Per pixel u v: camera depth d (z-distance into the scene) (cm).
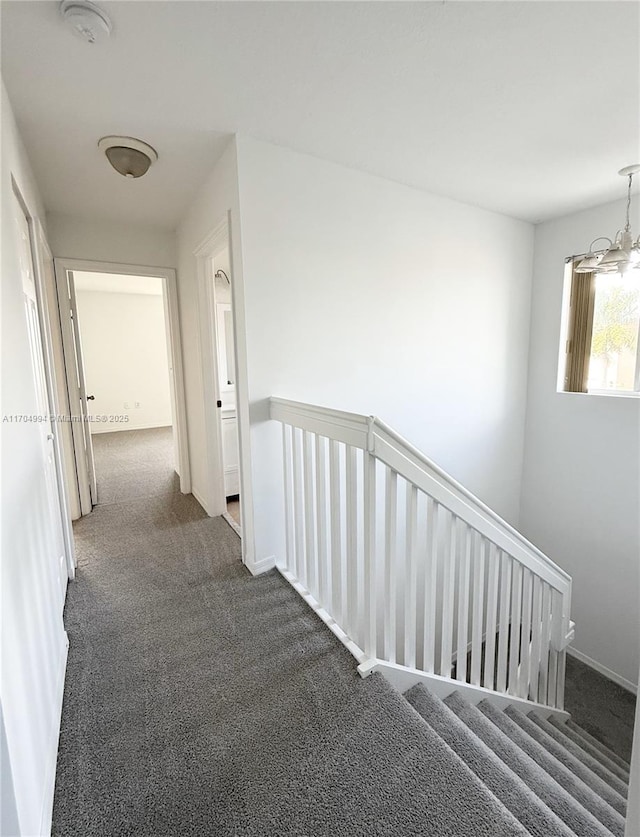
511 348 349
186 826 107
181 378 366
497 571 190
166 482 413
